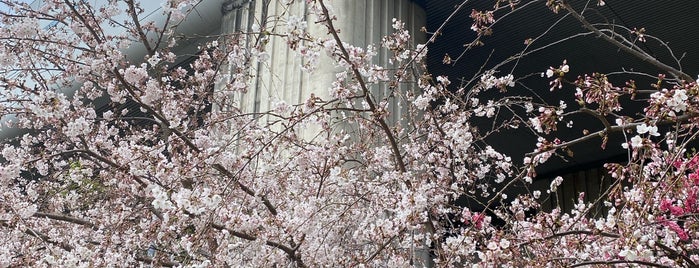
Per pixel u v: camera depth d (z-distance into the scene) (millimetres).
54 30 6016
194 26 8422
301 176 4742
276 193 4816
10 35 5391
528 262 3477
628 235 2795
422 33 7660
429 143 4836
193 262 3926
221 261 3881
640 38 4133
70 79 6598
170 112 5367
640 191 3010
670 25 8164
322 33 6594
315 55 3879
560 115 3301
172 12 5570
